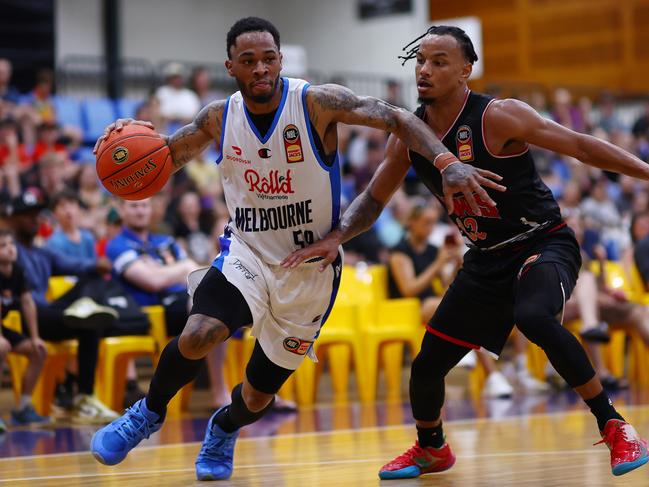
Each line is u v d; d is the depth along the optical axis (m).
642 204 17.80
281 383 5.83
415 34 27.55
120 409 10.45
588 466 6.36
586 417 9.57
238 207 5.62
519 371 12.94
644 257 13.66
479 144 5.55
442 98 5.59
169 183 15.33
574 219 14.08
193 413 10.64
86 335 9.81
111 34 24.80
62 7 24.12
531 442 7.70
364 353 12.07
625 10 28.09
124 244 11.03
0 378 11.59
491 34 29.95
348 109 5.36
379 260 15.84
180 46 26.81
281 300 5.61
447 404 11.20
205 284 5.58
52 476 6.24
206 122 5.61
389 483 5.84
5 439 8.49
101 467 6.66
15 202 10.59
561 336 5.24
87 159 17.34
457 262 11.85
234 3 28.00
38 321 10.02
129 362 11.33
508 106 5.54
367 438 8.21
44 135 15.77
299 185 5.48
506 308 5.82
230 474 6.06
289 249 5.63
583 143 5.45
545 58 29.20
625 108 26.75
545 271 5.45
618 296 12.98
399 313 12.19
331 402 11.88
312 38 29.08
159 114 17.77
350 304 12.08
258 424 9.53
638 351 13.95
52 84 21.22
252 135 5.42
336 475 6.19
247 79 5.28
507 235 5.70
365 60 28.27
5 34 21.52
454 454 6.76
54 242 11.48
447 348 5.91
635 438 5.15
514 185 5.61
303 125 5.38
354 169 19.20
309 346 5.78
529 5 29.33
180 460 6.98
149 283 10.83
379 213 5.89
